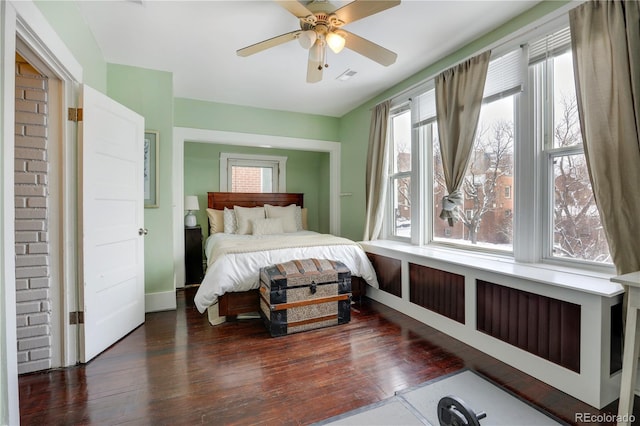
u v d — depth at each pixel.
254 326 2.73
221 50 2.72
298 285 2.58
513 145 2.39
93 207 2.17
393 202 3.77
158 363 2.07
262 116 4.32
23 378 1.90
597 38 1.74
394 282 3.13
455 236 2.97
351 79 3.36
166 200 3.20
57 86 2.01
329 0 2.02
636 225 1.62
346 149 4.60
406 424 1.48
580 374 1.67
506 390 1.76
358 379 1.87
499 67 2.39
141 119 2.75
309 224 5.80
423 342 2.38
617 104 1.66
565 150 2.06
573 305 1.70
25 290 1.96
